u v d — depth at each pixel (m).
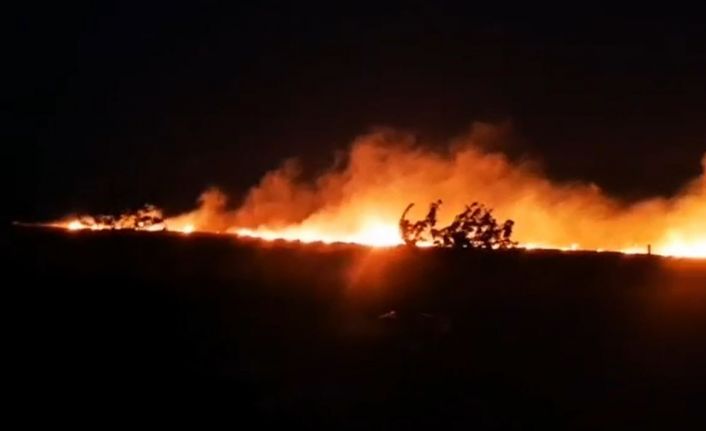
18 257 56.38
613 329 38.12
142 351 30.55
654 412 25.41
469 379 28.34
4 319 34.91
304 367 29.12
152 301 41.00
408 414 24.22
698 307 44.00
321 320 37.72
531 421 24.17
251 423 22.72
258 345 32.38
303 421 23.14
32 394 24.56
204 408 23.91
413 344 32.75
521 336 35.94
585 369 30.66
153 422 22.42
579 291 49.34
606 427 23.84
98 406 23.69
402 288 49.22
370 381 27.55
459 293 47.78
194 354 30.52
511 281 52.97
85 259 58.56
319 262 61.19
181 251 66.56
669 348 34.53
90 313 37.19
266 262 61.16
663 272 57.75
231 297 43.72
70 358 29.03
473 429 23.16
